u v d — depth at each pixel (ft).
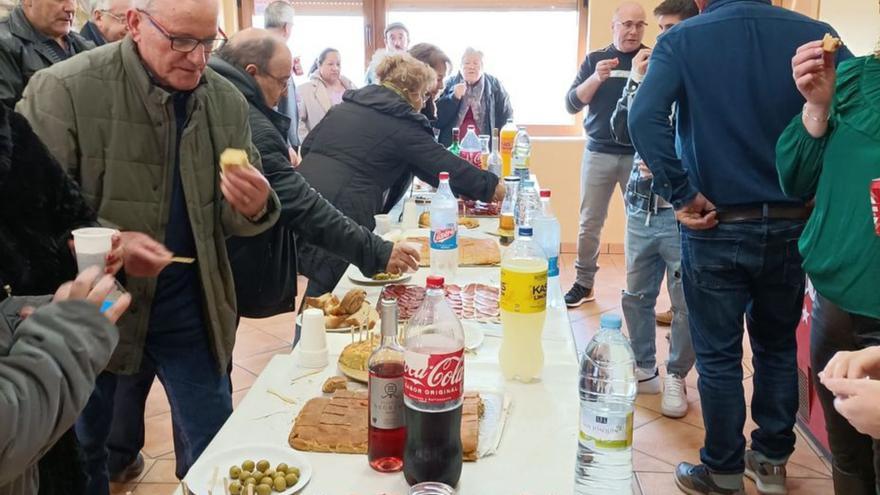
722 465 7.37
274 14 14.70
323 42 17.71
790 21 6.56
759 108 6.50
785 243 6.67
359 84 17.88
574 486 3.65
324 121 8.85
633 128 6.92
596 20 16.61
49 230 4.21
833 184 5.46
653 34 16.30
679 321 9.41
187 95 5.58
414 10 17.47
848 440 6.09
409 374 3.51
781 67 6.47
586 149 13.42
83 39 9.06
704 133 6.70
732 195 6.63
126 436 7.79
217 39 5.57
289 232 7.16
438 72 12.09
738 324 7.09
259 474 3.65
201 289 5.81
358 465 3.84
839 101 5.43
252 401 4.50
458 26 17.57
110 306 3.27
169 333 5.83
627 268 9.97
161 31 5.10
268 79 6.93
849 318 5.62
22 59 8.04
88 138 5.31
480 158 11.80
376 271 6.41
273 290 7.14
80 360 2.93
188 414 5.96
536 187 9.55
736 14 6.59
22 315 3.37
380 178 8.75
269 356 11.55
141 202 5.49
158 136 5.45
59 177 4.28
